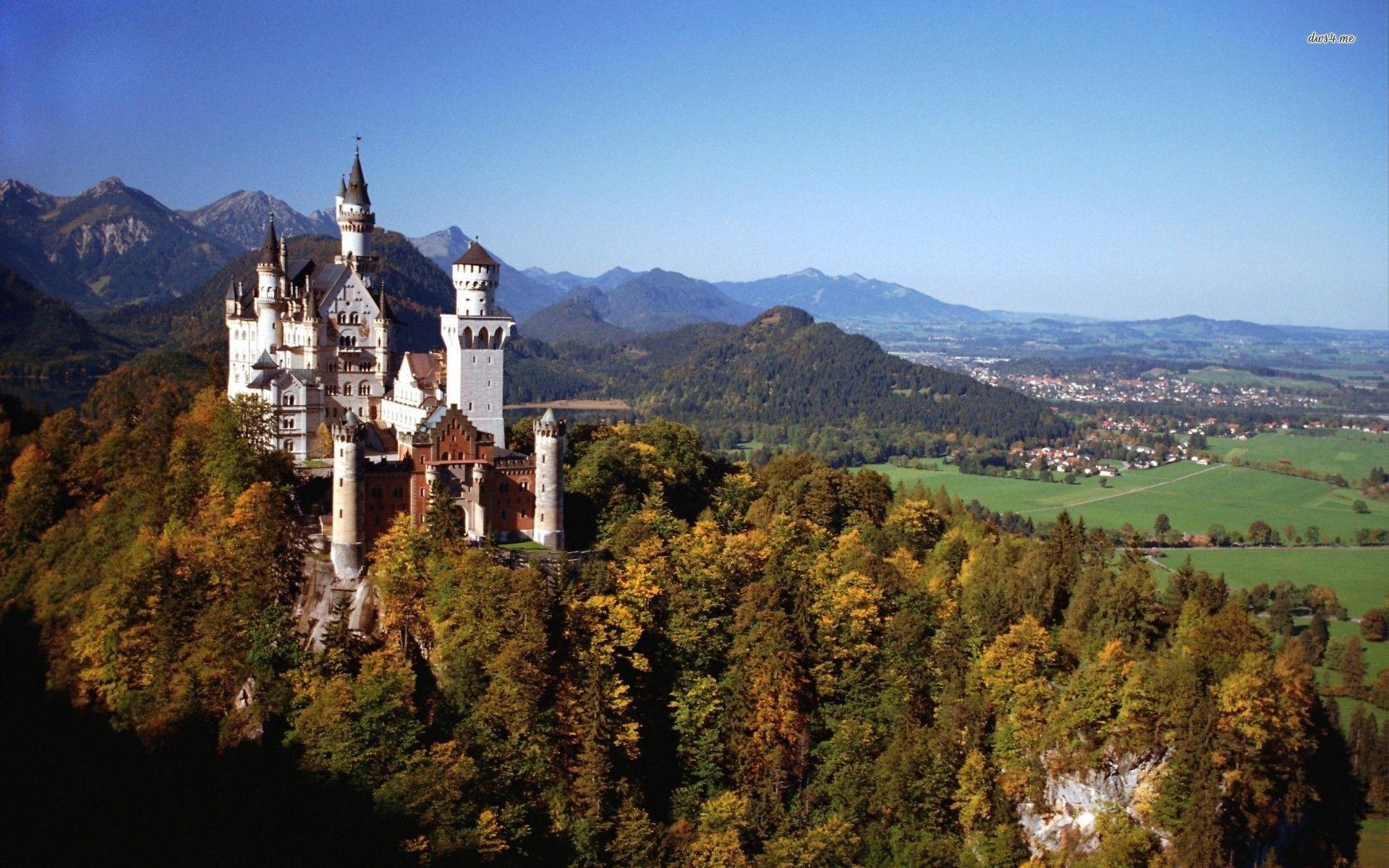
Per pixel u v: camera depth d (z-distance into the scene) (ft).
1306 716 586.45
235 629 521.24
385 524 573.33
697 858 493.36
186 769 495.41
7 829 495.00
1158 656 613.93
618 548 614.75
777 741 552.41
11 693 572.51
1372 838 627.46
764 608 591.37
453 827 461.37
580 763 505.66
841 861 508.12
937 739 550.77
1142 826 529.45
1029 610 636.07
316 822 460.55
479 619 516.73
